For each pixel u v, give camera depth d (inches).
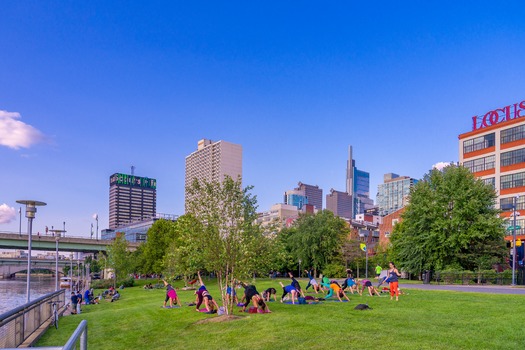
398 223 2549.2
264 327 501.7
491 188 1806.1
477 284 1503.4
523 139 2234.3
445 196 1777.8
